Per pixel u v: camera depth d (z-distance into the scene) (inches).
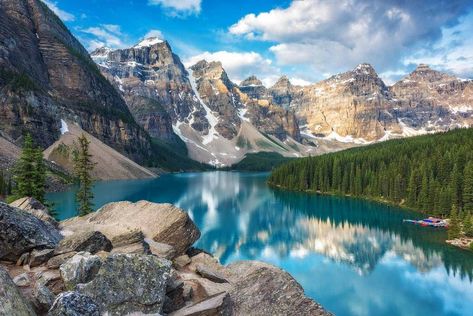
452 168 5344.5
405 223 4133.9
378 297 2110.0
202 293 677.9
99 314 469.4
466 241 3243.1
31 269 640.4
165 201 5590.6
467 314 1899.6
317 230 3821.4
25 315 422.3
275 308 629.3
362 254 2933.1
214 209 5093.5
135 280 549.3
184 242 938.7
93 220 1091.3
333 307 1988.2
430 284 2300.7
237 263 846.5
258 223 4165.8
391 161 6722.4
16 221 683.4
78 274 570.6
